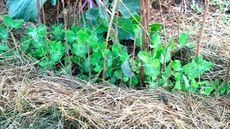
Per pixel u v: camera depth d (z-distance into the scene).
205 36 1.18
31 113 0.95
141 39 1.04
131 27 1.10
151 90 1.01
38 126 0.94
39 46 1.06
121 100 0.98
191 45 1.10
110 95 0.99
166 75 1.02
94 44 1.02
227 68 1.09
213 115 0.97
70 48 1.08
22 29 1.17
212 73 1.08
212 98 1.01
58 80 1.03
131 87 1.03
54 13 1.25
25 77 1.03
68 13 1.17
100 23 1.08
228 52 1.13
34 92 0.99
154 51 1.01
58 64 1.10
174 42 1.10
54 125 0.94
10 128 0.93
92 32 1.05
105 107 0.96
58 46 1.05
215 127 0.94
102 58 1.05
